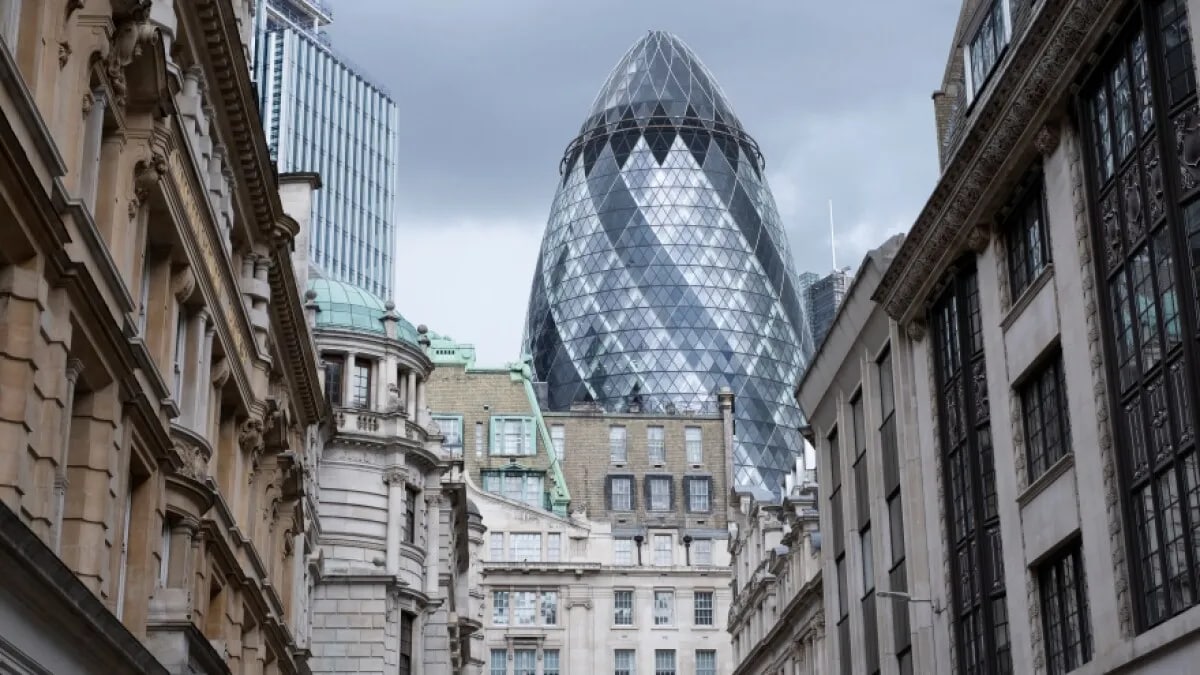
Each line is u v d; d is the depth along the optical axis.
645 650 135.62
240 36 40.06
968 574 43.72
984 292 42.53
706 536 143.75
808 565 77.25
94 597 24.31
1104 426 33.94
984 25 44.53
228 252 39.72
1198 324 29.75
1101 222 34.59
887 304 49.69
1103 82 34.59
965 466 44.28
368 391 73.94
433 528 76.44
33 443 24.44
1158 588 31.75
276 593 48.75
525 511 138.62
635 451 164.25
